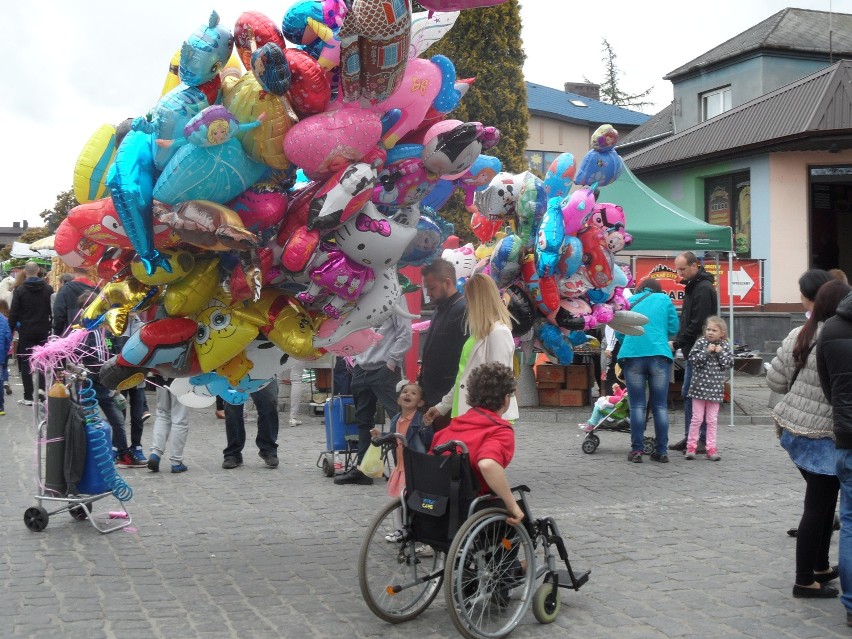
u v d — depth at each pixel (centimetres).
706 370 974
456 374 620
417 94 505
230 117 448
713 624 484
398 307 537
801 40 2744
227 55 467
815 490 520
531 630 480
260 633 472
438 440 494
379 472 724
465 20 1808
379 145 506
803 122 2069
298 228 493
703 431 1023
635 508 750
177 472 906
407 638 469
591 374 1343
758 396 1488
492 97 1812
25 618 490
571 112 3409
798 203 2155
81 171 500
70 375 689
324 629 479
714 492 812
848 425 470
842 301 489
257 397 916
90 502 680
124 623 484
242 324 508
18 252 2414
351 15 449
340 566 593
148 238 471
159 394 909
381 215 503
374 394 820
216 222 461
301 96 470
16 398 1578
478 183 652
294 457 995
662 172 2512
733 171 2277
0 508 750
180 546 641
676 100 3033
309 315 525
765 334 1959
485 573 476
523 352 760
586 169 733
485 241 805
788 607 510
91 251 521
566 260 714
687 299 1019
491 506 484
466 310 593
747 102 2428
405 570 501
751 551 621
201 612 503
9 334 1334
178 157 457
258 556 616
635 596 530
